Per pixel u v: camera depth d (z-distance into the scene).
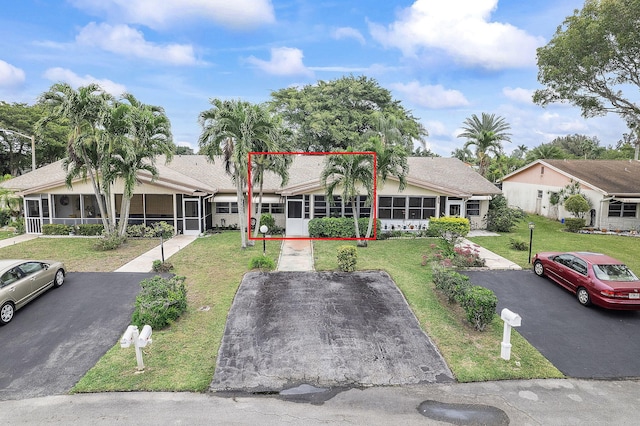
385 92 51.09
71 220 23.95
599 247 20.95
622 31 19.36
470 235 24.41
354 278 14.95
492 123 41.94
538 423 7.08
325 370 8.79
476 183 27.33
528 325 11.40
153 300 10.81
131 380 8.27
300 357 9.30
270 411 7.35
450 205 25.14
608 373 8.92
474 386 8.28
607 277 12.52
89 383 8.14
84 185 23.42
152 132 20.14
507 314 9.17
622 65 20.91
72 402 7.56
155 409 7.36
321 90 50.38
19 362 9.01
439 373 8.74
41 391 7.92
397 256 18.45
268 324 10.98
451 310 12.14
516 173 36.84
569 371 8.98
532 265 17.14
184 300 11.51
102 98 18.12
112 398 7.70
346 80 50.28
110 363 8.94
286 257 18.27
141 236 23.17
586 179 28.05
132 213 25.78
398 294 13.30
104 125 18.05
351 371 8.76
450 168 30.31
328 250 19.80
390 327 10.90
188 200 24.17
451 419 7.16
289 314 11.64
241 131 18.64
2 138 39.00
